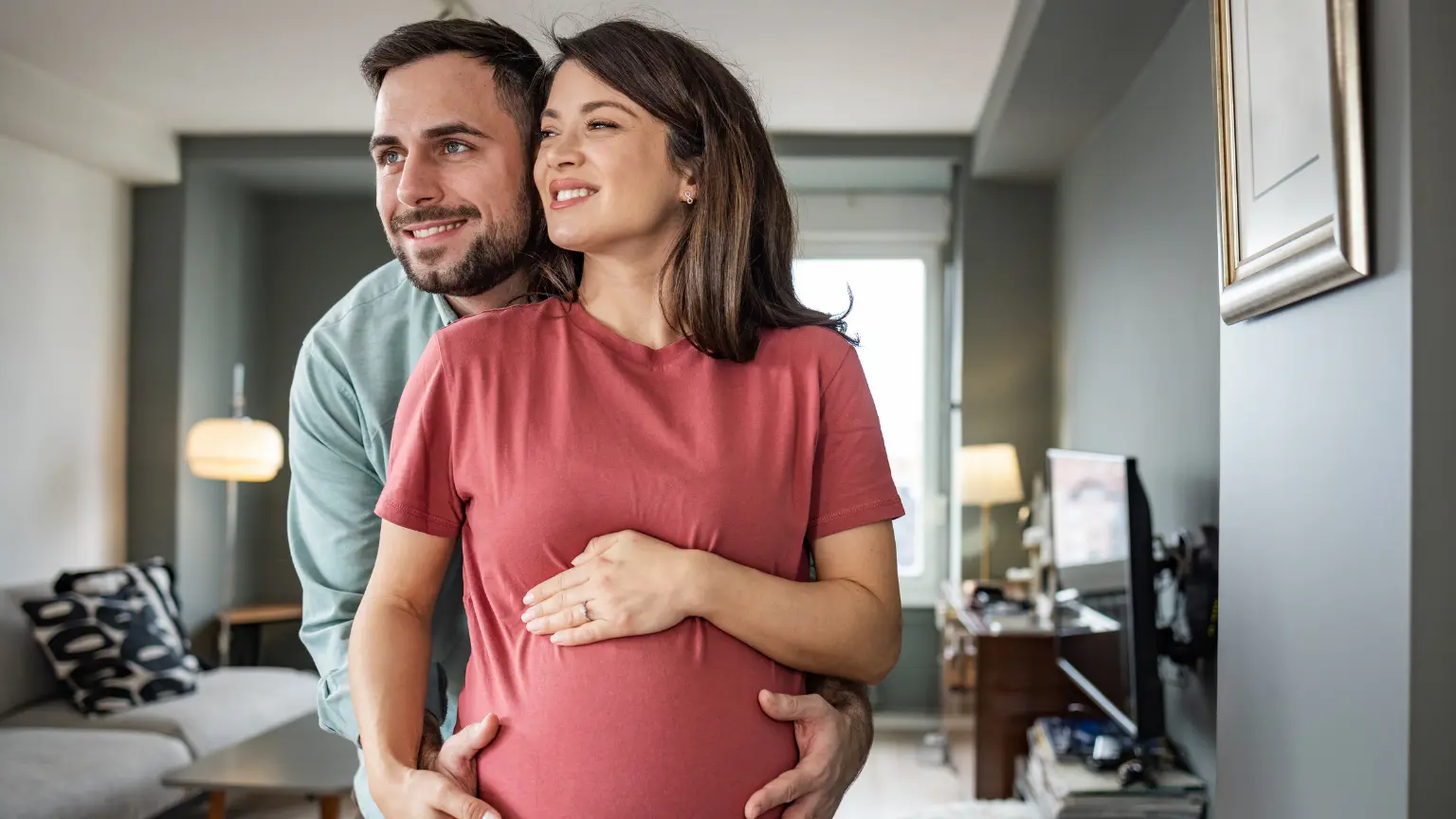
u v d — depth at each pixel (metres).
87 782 3.56
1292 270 1.52
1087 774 3.18
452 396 1.12
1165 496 3.59
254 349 6.34
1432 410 1.24
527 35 4.17
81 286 5.29
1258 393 1.75
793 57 4.41
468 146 1.32
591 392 1.11
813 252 6.48
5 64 4.45
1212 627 2.95
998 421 5.55
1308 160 1.47
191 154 5.61
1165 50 3.60
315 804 4.52
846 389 1.18
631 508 1.08
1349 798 1.41
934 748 5.53
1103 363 4.50
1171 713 3.44
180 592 5.65
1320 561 1.50
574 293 1.21
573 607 1.05
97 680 4.29
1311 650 1.53
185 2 3.89
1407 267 1.26
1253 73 1.71
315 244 6.44
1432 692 1.25
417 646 1.13
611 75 1.12
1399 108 1.28
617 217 1.11
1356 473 1.39
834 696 1.21
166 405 5.65
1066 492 3.78
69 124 4.84
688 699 1.05
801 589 1.09
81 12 4.00
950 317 6.27
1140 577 2.81
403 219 1.33
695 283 1.12
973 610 4.69
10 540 4.84
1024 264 5.57
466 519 1.14
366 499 1.45
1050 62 3.82
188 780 3.29
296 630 6.29
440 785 1.03
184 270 5.65
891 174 5.93
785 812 1.10
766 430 1.12
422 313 1.43
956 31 4.12
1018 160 5.18
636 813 1.03
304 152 5.59
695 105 1.12
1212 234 3.12
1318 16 1.42
